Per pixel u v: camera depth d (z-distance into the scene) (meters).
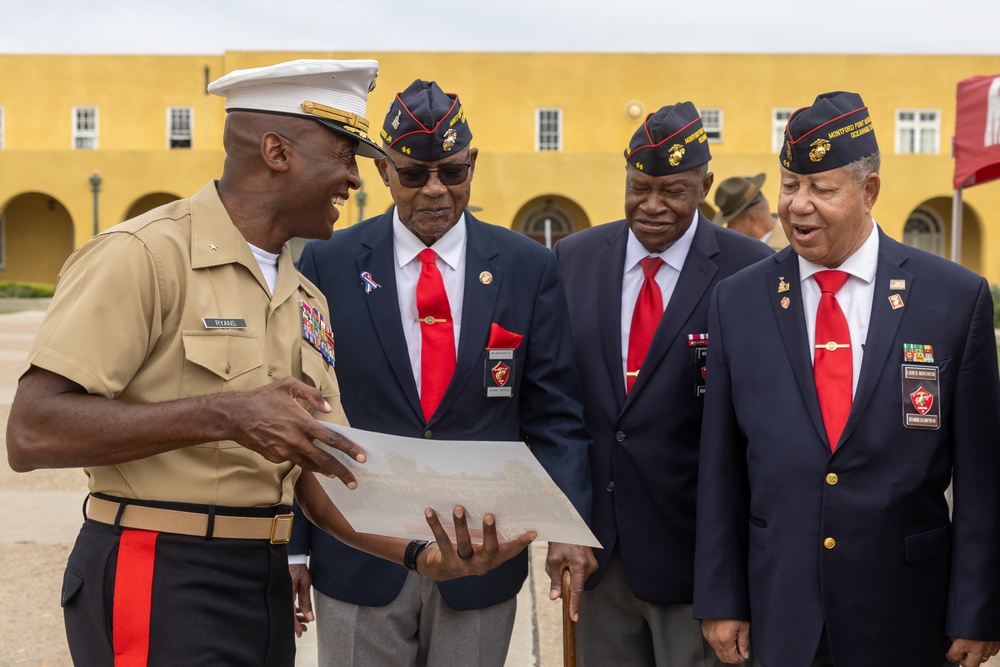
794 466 2.44
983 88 5.95
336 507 2.22
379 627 2.76
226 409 1.77
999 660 3.90
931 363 2.41
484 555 2.04
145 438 1.76
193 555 1.92
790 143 2.44
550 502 1.90
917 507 2.40
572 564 2.77
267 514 2.03
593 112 26.36
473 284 2.83
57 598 4.61
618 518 2.98
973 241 26.69
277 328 2.06
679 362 2.96
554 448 2.84
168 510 1.92
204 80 27.38
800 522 2.43
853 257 2.50
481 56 26.14
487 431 2.80
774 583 2.46
